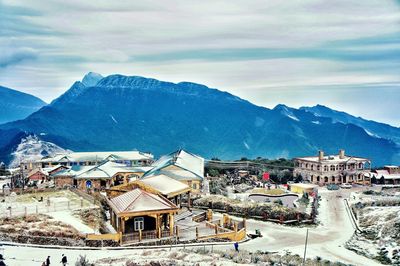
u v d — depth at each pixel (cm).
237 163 15962
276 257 4844
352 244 6141
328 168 13338
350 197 10519
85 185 9712
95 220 6194
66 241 5125
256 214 7700
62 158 13425
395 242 5941
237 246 5188
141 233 5459
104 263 4281
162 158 11938
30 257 4556
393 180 13925
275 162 16288
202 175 10100
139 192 5850
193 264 4156
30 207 6862
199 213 7344
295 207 8600
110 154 13712
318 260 4997
